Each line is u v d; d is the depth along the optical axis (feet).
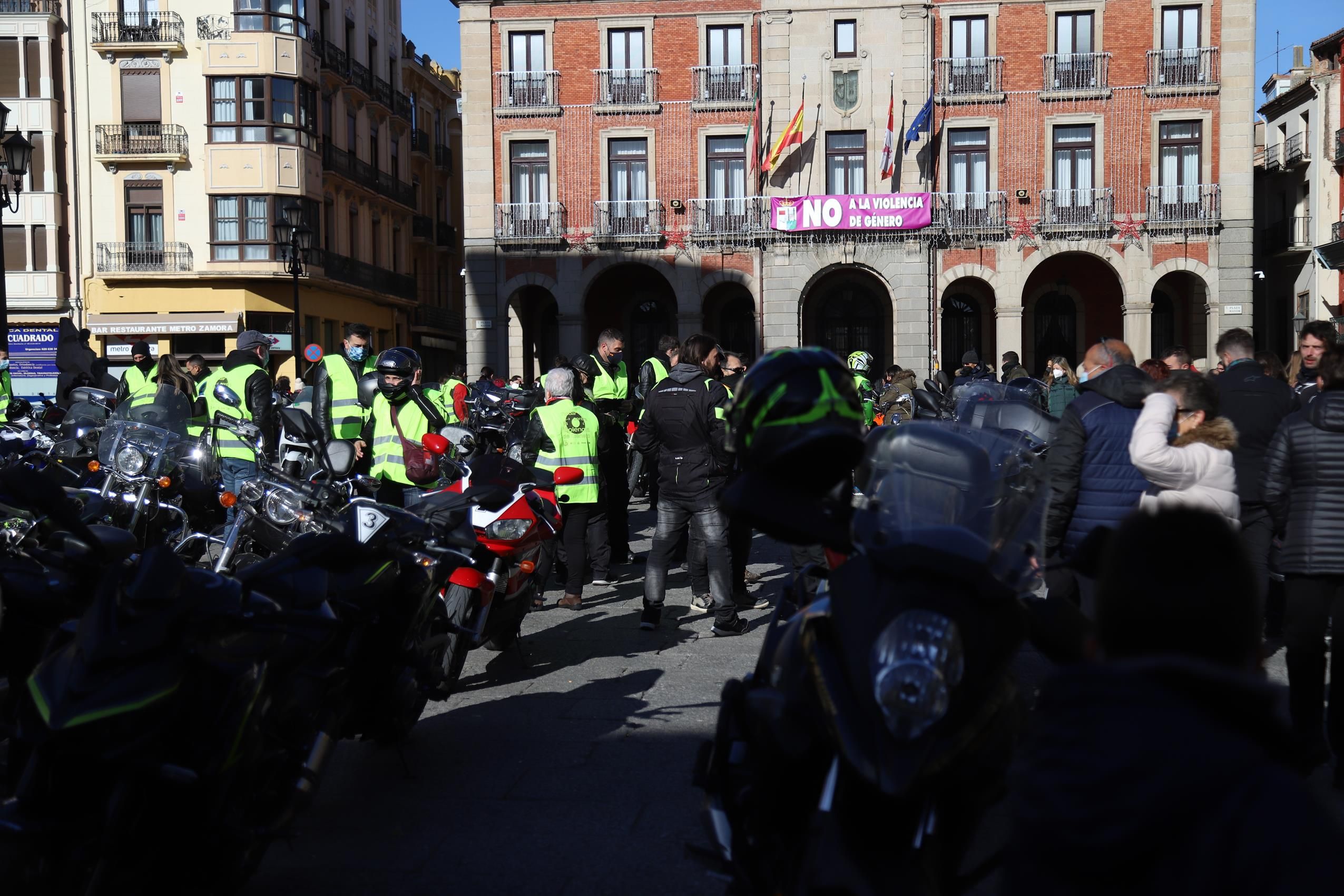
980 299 124.57
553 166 117.39
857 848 8.45
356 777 16.88
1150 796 4.60
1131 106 112.27
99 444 22.89
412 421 26.11
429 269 175.63
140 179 123.85
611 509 37.04
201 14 123.24
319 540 13.83
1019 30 113.09
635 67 116.67
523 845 14.14
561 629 27.53
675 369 26.48
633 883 12.96
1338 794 16.06
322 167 133.80
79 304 124.06
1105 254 112.68
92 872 9.93
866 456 10.25
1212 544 5.17
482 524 20.43
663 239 115.96
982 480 9.57
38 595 13.11
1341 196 136.67
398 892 12.82
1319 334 24.38
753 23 115.03
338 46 138.92
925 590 8.62
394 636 15.87
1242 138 111.55
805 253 114.73
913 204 112.06
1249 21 110.83
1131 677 4.91
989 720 8.63
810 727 9.05
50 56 121.90
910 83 113.39
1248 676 4.77
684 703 20.65
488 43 117.29
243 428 18.47
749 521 9.73
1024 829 5.01
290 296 127.65
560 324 117.50
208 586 10.75
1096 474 18.33
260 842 11.85
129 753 9.95
